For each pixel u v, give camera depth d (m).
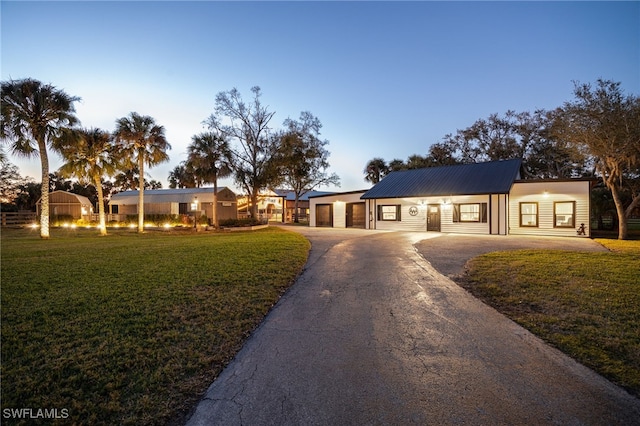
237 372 3.19
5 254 10.65
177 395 2.81
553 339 3.86
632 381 2.94
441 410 2.55
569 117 16.20
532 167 33.84
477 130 36.06
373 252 10.64
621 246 12.20
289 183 40.03
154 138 22.81
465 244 12.49
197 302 5.30
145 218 31.41
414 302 5.36
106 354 3.50
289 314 4.87
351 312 4.92
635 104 14.46
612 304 4.89
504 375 3.08
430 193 20.25
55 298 5.46
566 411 2.53
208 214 32.12
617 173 15.72
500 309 5.02
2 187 36.81
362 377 3.06
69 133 17.98
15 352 3.53
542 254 9.34
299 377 3.08
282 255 9.70
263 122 29.45
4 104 16.16
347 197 25.73
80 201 33.28
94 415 2.52
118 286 6.24
